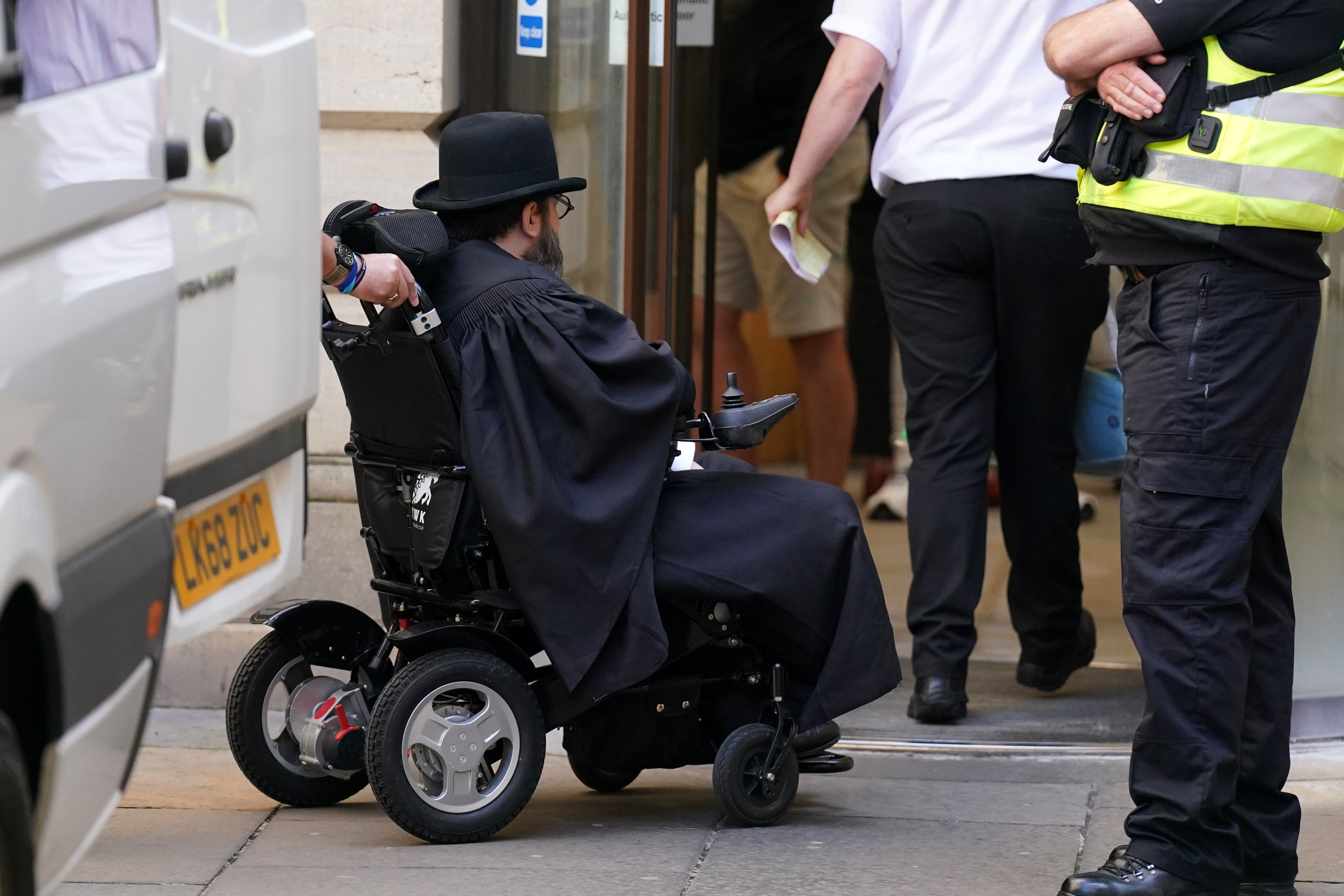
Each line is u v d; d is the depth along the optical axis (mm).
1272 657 11312
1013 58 15898
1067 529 17172
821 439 27953
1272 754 11320
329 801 13695
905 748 15797
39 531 7195
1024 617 17641
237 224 9703
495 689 12445
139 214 8508
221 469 9680
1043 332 16328
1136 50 10492
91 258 7887
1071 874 12023
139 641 8375
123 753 8367
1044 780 14836
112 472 8000
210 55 9445
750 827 13156
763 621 12859
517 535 12070
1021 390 16625
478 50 16906
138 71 8609
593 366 12266
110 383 7941
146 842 12648
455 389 12188
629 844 12664
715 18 19109
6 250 7062
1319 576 15758
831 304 27750
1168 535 10703
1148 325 10781
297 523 10773
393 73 16625
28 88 7352
